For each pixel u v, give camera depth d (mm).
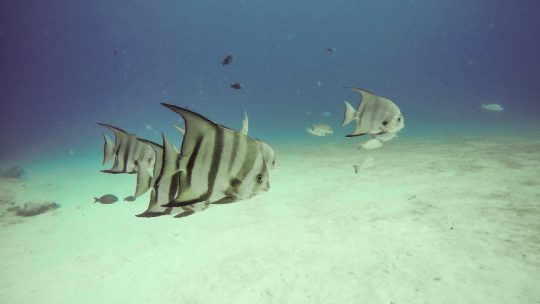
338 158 13602
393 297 3547
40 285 4750
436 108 60719
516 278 3574
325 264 4465
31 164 22250
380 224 5660
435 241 4734
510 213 5438
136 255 5484
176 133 35000
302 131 34406
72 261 5512
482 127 22953
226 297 3965
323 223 6027
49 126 62094
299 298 3768
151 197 1384
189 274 4629
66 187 12477
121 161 2482
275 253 4980
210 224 6582
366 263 4359
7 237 7121
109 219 7715
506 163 9305
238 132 1274
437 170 9352
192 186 1173
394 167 10430
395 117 3375
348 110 3570
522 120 25969
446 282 3682
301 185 9156
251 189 1289
